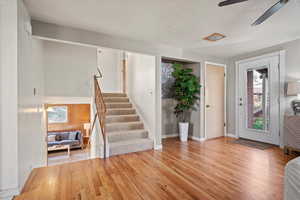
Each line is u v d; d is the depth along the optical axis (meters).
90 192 1.91
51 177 2.28
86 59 4.46
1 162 1.78
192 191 1.93
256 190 1.94
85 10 2.27
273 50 3.76
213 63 4.55
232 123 4.72
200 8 2.19
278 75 3.66
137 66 4.88
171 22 2.61
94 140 4.14
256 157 3.05
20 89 1.94
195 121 4.50
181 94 4.26
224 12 2.29
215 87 4.63
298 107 3.22
